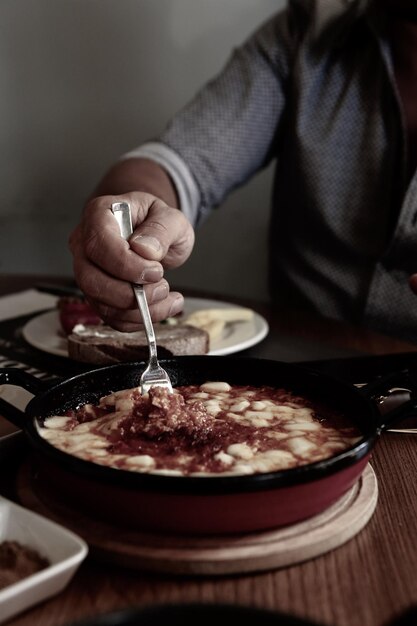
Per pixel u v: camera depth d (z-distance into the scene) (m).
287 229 2.29
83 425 0.99
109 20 2.84
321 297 2.21
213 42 2.86
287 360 1.54
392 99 2.05
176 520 0.81
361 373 1.27
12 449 1.04
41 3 2.82
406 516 0.93
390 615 0.74
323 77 2.19
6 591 0.69
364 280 2.15
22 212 3.05
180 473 0.84
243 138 2.26
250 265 3.08
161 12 2.83
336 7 2.21
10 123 2.94
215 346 1.58
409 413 0.95
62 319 1.68
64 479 0.84
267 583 0.80
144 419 0.96
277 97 2.29
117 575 0.82
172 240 1.25
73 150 2.98
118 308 1.21
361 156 2.11
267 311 1.95
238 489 0.77
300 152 2.17
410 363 1.31
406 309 2.07
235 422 1.00
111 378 1.11
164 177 2.10
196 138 2.20
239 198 3.00
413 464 1.07
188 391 1.13
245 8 2.81
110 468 0.79
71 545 0.76
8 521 0.82
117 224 1.21
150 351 1.13
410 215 1.98
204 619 0.60
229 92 2.28
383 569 0.82
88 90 2.92
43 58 2.88
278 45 2.29
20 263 3.11
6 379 1.06
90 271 1.20
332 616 0.74
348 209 2.13
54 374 1.49
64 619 0.74
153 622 0.60
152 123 2.95
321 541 0.83
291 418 1.02
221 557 0.80
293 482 0.78
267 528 0.84
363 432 0.95
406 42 2.08
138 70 2.89
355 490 0.95
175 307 1.24
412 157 2.06
